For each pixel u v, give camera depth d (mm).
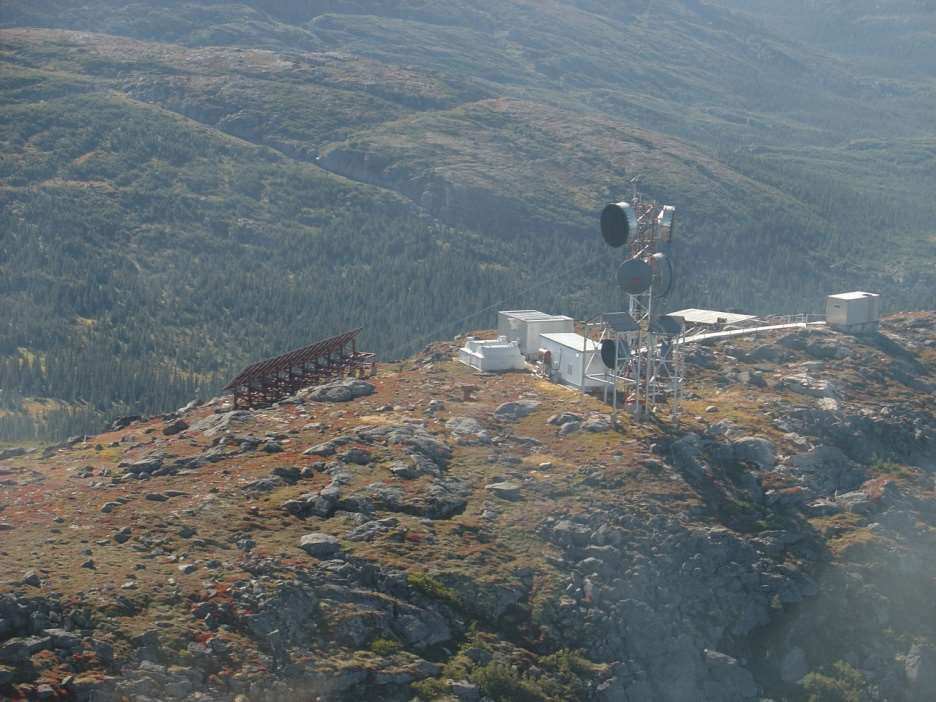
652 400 102375
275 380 109250
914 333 129625
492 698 69625
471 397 104188
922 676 81438
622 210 98875
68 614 63719
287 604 68688
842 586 85375
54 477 87250
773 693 79000
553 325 118000
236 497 79688
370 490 82000
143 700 60531
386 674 67562
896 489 95875
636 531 83750
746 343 121938
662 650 77688
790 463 96125
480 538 80562
